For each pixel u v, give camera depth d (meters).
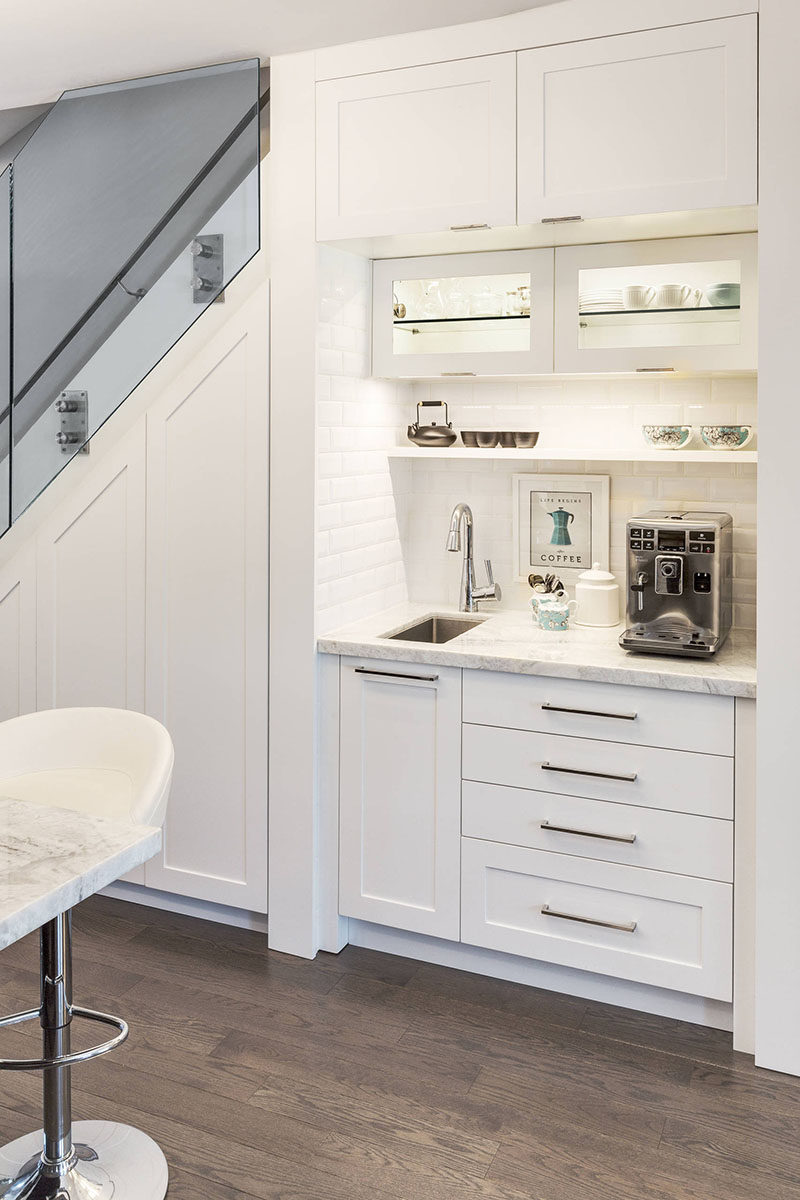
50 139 2.84
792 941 2.45
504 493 3.48
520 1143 2.21
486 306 3.08
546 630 3.12
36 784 2.18
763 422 2.38
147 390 3.16
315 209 2.87
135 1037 2.61
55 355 2.85
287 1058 2.52
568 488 3.36
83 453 3.29
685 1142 2.22
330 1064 2.50
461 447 3.35
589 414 3.31
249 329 2.98
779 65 2.33
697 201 2.46
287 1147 2.19
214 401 3.05
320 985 2.89
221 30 2.68
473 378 3.40
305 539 2.96
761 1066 2.51
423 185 2.75
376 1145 2.20
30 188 2.85
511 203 2.66
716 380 3.12
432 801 2.91
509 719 2.78
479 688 2.81
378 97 2.78
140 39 2.73
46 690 3.44
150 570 3.21
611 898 2.71
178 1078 2.43
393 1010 2.76
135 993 2.84
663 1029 2.68
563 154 2.60
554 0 2.53
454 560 3.59
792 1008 2.46
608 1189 2.07
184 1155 2.15
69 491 3.34
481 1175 2.11
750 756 2.50
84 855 1.56
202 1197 2.02
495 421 3.46
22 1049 2.54
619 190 2.55
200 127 2.69
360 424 3.22
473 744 2.83
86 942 3.14
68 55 2.85
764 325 2.36
